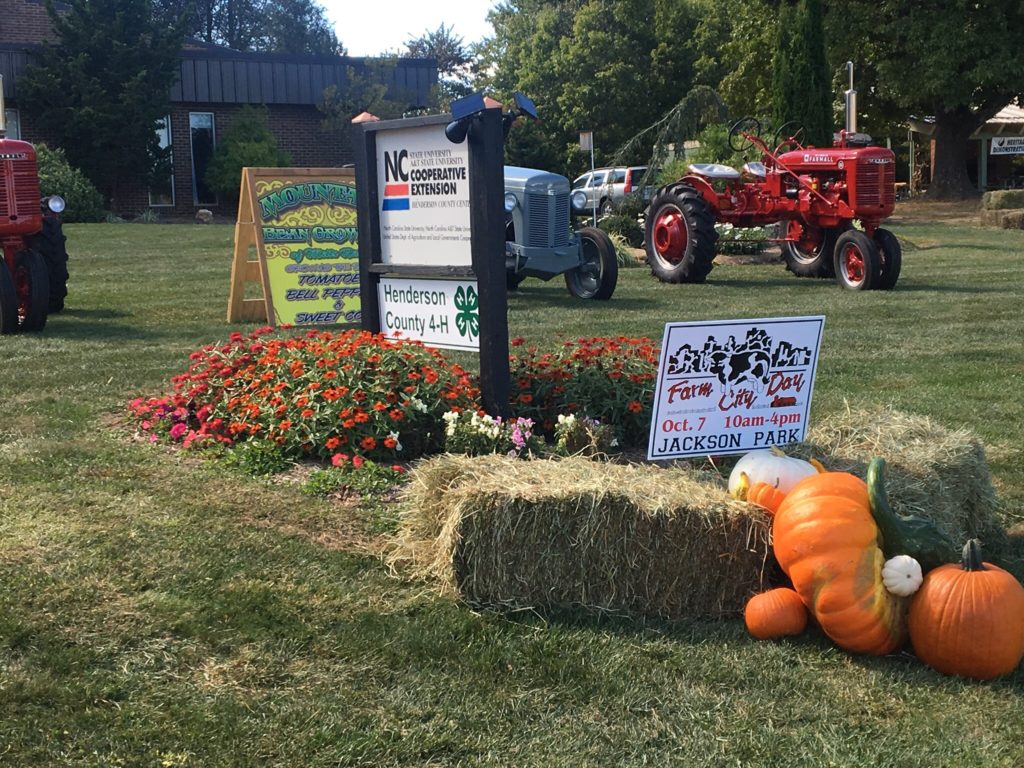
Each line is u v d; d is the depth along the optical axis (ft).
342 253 31.76
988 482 14.25
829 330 30.66
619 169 89.51
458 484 12.51
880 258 41.75
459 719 9.61
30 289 28.89
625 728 9.53
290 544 13.44
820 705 10.02
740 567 12.00
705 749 9.23
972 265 51.26
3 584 11.87
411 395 17.20
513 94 16.93
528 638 11.23
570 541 11.84
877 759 9.09
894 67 95.09
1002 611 10.37
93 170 87.10
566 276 39.32
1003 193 80.18
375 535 13.97
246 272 31.73
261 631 11.12
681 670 10.64
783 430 14.60
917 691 10.32
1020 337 29.32
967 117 103.45
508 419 17.06
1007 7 93.20
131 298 37.35
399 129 18.11
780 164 45.21
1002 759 9.15
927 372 24.12
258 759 8.90
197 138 92.27
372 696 9.98
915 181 122.72
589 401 17.78
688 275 44.14
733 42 106.32
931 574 10.85
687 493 12.17
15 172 29.25
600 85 127.03
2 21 90.58
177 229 72.74
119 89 86.74
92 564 12.53
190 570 12.52
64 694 9.73
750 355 14.21
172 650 10.69
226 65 91.09
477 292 17.10
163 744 9.07
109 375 23.11
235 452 16.94
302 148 96.37
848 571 10.80
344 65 96.58
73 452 16.93
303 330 29.91
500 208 16.60
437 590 12.28
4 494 14.87
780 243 50.96
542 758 9.04
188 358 25.18
